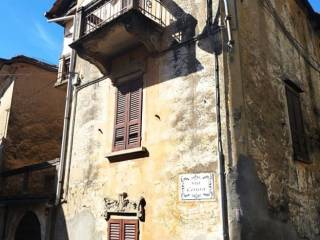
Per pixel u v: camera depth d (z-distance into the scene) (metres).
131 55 9.79
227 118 7.34
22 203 11.77
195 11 8.66
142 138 8.79
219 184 6.99
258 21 9.19
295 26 11.54
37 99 16.14
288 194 8.34
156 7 9.58
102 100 10.39
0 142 14.91
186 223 7.29
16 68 15.86
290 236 7.95
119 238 8.52
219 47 7.89
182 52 8.58
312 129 10.77
